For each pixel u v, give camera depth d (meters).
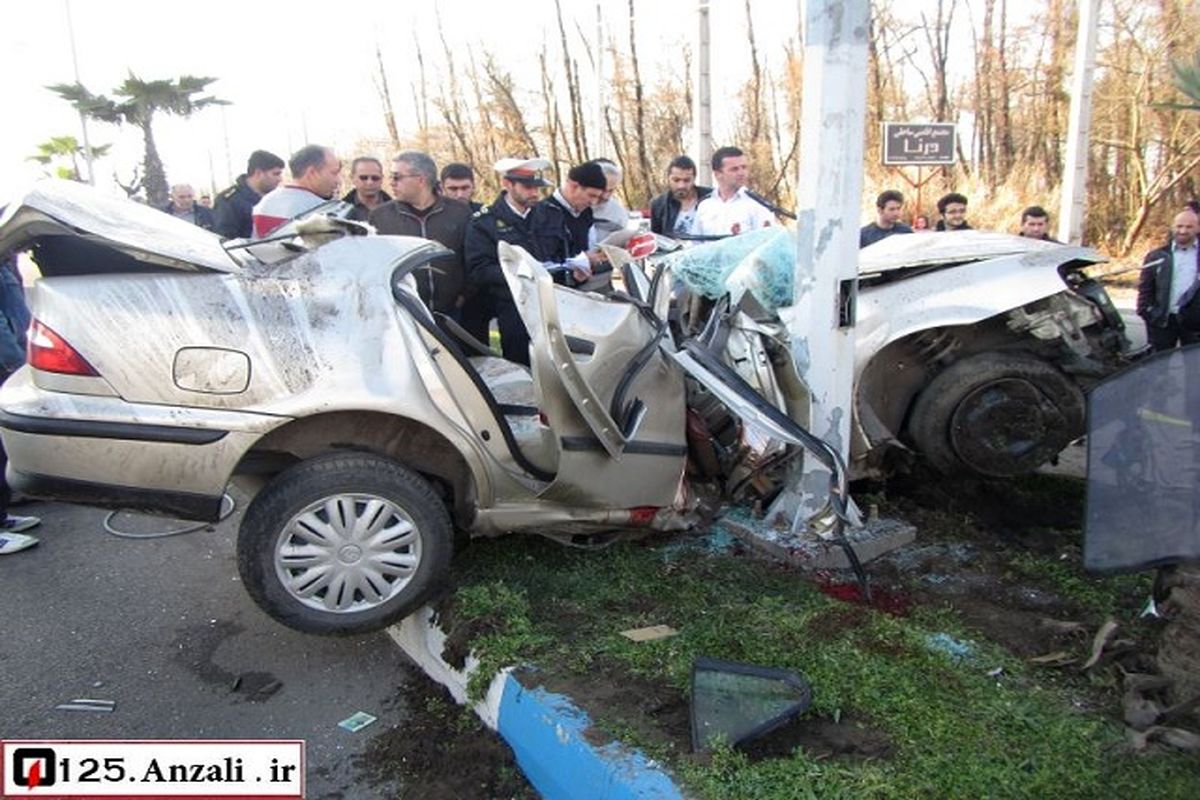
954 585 3.63
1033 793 2.27
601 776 2.43
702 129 13.02
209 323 3.09
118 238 3.09
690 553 3.94
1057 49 20.50
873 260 4.41
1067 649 3.03
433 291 5.41
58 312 3.07
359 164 6.25
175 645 3.66
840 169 3.55
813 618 3.26
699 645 3.09
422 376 3.28
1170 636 2.59
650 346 3.91
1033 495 4.60
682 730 2.59
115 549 4.65
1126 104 17.34
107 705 3.23
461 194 6.29
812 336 3.71
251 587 3.16
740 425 4.02
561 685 2.86
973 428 4.12
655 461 3.79
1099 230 18.00
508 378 4.45
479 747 2.88
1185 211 6.32
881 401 4.32
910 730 2.55
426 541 3.29
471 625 3.23
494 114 29.11
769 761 2.40
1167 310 6.43
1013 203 18.23
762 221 6.23
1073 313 4.11
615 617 3.36
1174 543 2.46
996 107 22.98
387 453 3.40
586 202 5.78
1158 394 2.50
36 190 3.12
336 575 3.21
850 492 4.38
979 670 2.92
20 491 3.13
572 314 3.87
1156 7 16.55
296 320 3.17
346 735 3.05
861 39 3.46
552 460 3.50
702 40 12.75
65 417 3.04
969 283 4.10
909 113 24.91
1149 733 2.45
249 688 3.35
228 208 7.05
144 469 3.07
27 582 4.27
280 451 3.32
